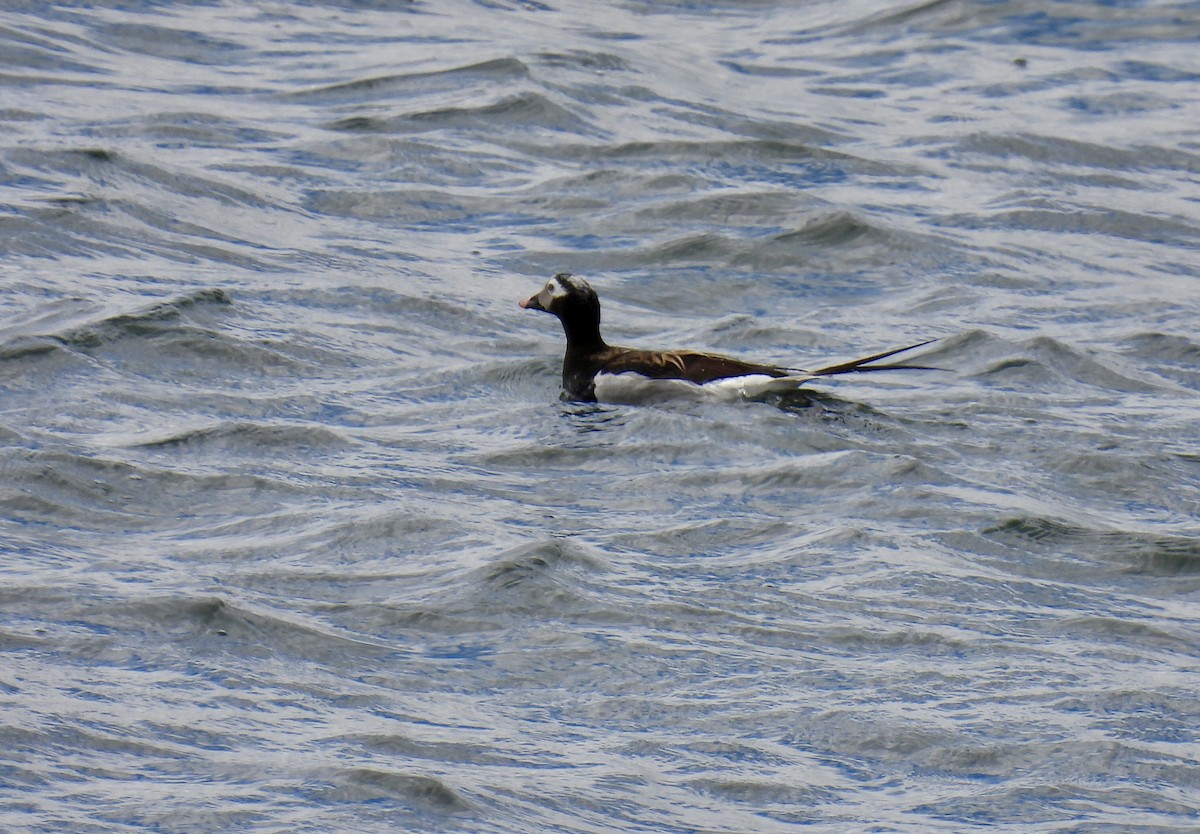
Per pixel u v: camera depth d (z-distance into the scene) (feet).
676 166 76.79
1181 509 44.86
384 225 68.39
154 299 55.67
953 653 34.60
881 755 30.25
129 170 69.56
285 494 41.91
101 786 27.20
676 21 107.96
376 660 33.04
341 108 82.07
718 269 66.23
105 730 29.01
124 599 34.37
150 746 28.66
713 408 50.60
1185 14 110.52
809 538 40.68
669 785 28.81
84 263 59.77
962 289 65.00
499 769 28.78
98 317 53.47
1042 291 65.36
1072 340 59.57
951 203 75.15
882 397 52.85
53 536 38.40
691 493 44.01
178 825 26.04
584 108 84.12
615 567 38.32
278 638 33.47
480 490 43.55
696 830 27.30
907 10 109.91
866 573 38.63
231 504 41.11
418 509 40.86
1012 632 35.91
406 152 76.18
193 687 31.07
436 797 27.35
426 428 48.47
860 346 58.54
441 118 80.89
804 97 91.66
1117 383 55.42
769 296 64.08
